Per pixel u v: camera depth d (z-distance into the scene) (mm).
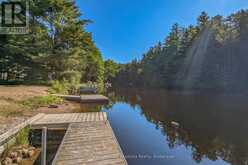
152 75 57969
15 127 6430
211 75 36969
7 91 14102
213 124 10828
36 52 21469
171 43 53406
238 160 6199
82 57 25750
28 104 11594
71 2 22625
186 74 44250
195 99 24328
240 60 32562
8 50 21094
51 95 15328
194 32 46469
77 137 6395
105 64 78125
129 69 77562
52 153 6121
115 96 28766
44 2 20891
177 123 10633
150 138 8359
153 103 20438
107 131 7070
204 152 6836
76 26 21938
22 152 5754
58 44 22531
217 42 37094
